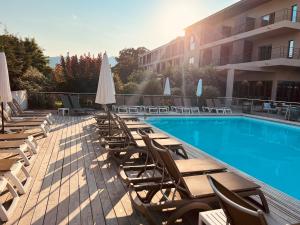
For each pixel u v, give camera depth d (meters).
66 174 4.66
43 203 3.55
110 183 4.30
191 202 2.96
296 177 6.23
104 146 5.82
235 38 22.30
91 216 3.25
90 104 15.15
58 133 8.29
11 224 3.03
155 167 4.04
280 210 3.54
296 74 19.97
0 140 5.43
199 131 11.69
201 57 27.62
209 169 3.87
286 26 17.53
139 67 47.03
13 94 12.22
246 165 7.07
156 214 3.37
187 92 19.27
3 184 3.27
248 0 20.72
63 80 17.30
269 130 12.48
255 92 22.61
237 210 1.64
